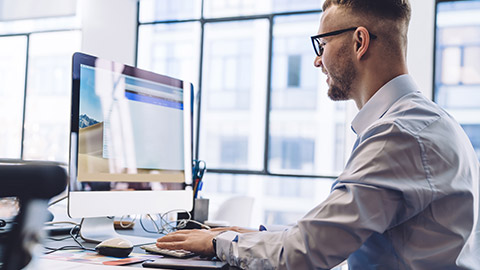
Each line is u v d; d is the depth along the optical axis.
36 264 0.50
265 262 0.95
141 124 1.38
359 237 0.91
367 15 1.11
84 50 5.11
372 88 1.14
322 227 0.92
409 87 1.11
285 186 13.95
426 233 0.96
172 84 1.51
